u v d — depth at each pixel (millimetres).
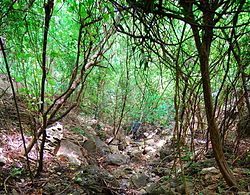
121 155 6930
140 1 2461
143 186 5160
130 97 9117
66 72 6496
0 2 3521
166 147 6992
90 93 8289
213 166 4824
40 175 4316
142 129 9633
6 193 3646
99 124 8531
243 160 4895
